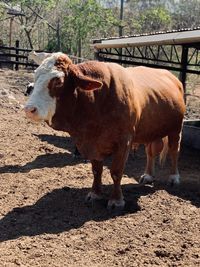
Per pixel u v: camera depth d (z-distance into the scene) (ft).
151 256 17.08
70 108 19.30
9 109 45.91
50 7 109.60
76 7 108.06
